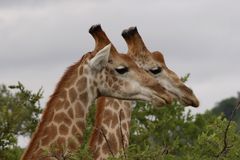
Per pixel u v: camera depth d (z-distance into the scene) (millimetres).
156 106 19953
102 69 19641
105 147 20016
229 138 18672
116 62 19766
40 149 18578
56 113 19078
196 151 18922
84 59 19641
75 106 19312
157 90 19922
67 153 18219
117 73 19781
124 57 19922
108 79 19719
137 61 21438
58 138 18891
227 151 18531
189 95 21516
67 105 19234
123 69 19797
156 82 19969
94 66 19484
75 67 19578
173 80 21500
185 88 21531
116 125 20406
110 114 20422
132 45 21547
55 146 18625
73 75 19500
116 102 20594
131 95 19844
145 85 19875
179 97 21516
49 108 19094
